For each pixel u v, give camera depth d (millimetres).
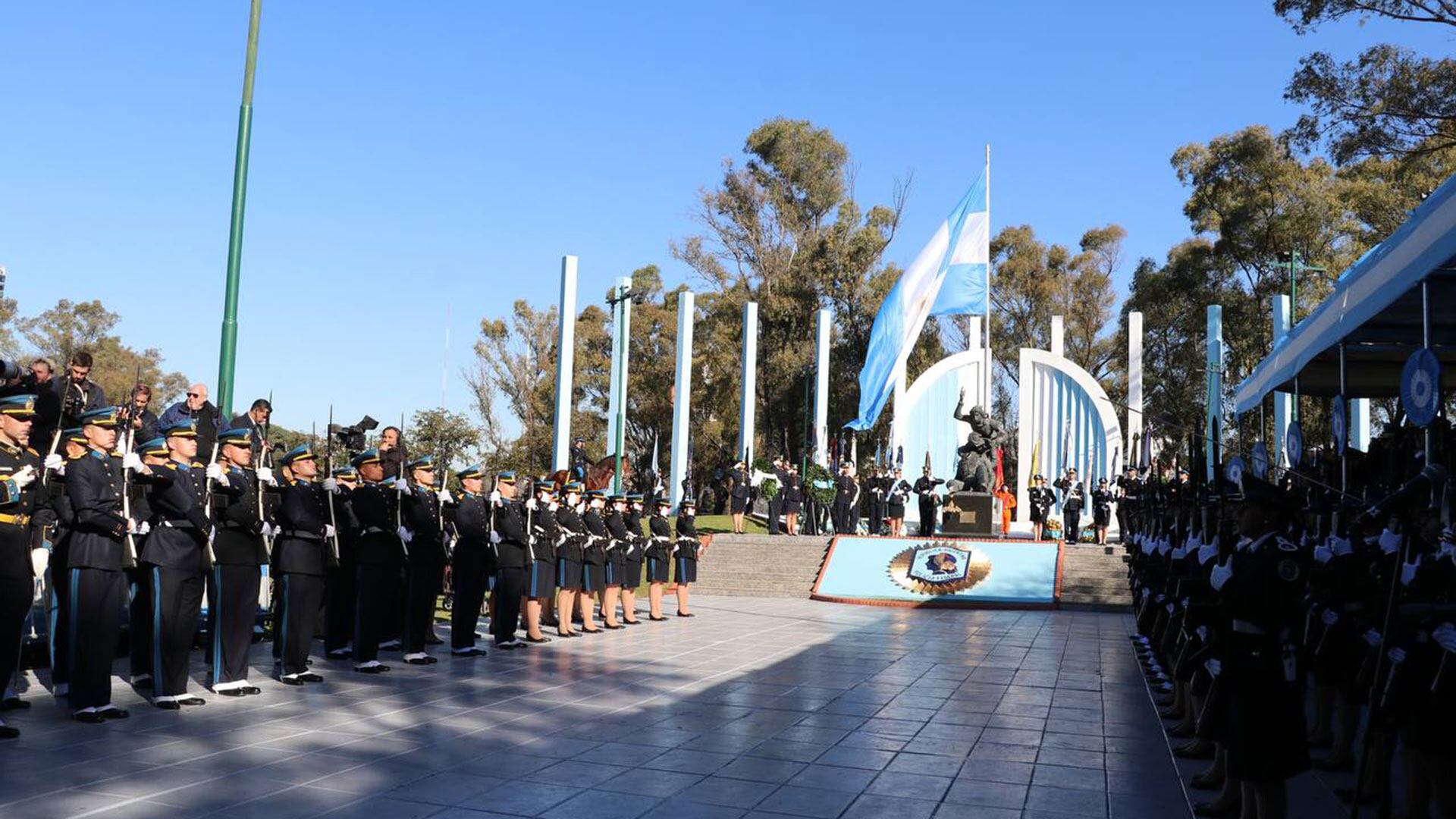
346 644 13438
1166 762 8531
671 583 26406
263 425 12734
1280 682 5996
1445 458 8625
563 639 16281
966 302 32844
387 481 12820
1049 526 31062
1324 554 7477
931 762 8453
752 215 60344
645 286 69750
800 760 8422
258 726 9125
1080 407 37688
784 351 59406
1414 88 23391
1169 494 12258
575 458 32625
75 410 11555
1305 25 22984
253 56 14664
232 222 14453
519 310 62688
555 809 6887
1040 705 11102
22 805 6598
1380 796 6566
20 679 10922
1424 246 7754
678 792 7371
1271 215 47281
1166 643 10523
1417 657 6145
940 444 39062
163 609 9742
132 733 8719
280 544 11438
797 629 18625
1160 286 53250
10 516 8633
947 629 19125
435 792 7230
